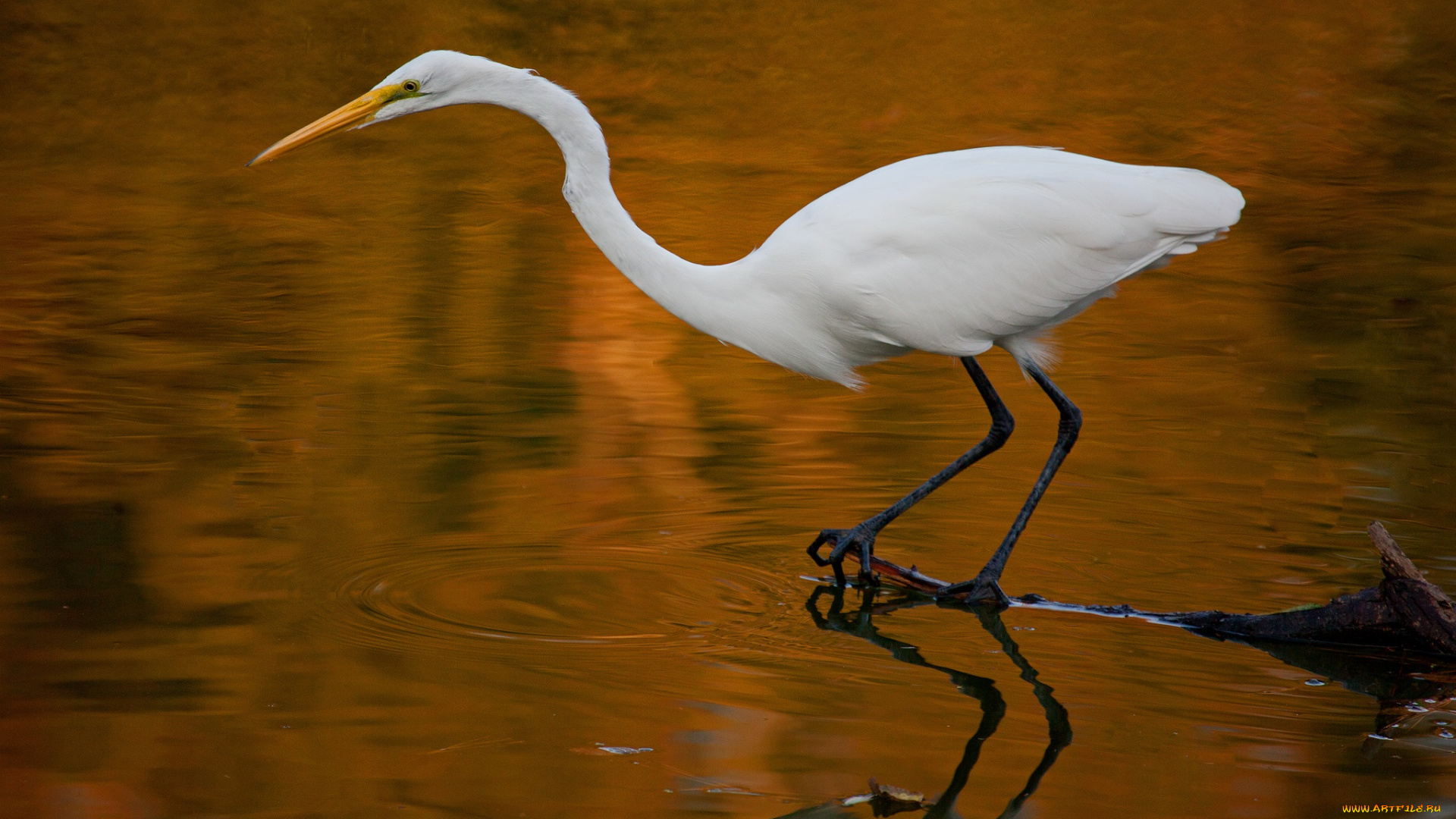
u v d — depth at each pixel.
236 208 20.83
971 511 10.73
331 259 18.34
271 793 6.62
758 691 7.90
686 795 6.70
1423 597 8.27
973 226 9.09
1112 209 9.17
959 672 8.24
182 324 15.32
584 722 7.43
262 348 14.57
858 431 12.52
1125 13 31.69
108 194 21.17
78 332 14.86
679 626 8.77
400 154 24.56
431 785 6.73
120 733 7.14
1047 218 9.09
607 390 13.56
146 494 10.52
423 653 8.21
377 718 7.39
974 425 12.76
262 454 11.50
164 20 28.19
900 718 7.60
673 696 7.78
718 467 11.58
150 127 24.64
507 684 7.86
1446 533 10.08
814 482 11.30
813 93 27.66
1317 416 12.95
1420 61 29.91
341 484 10.91
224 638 8.27
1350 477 11.31
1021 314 9.26
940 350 9.40
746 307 9.49
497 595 9.08
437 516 10.36
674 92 27.53
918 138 25.61
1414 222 20.95
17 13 27.77
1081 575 9.65
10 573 9.02
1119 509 10.70
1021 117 26.88
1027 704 7.81
